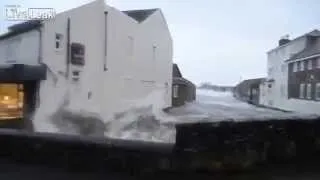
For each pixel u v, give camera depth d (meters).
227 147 7.63
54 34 26.23
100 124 29.28
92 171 8.03
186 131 7.53
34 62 25.53
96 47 29.45
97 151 8.07
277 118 8.58
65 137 8.38
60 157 8.36
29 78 24.33
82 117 28.08
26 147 8.70
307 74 44.34
